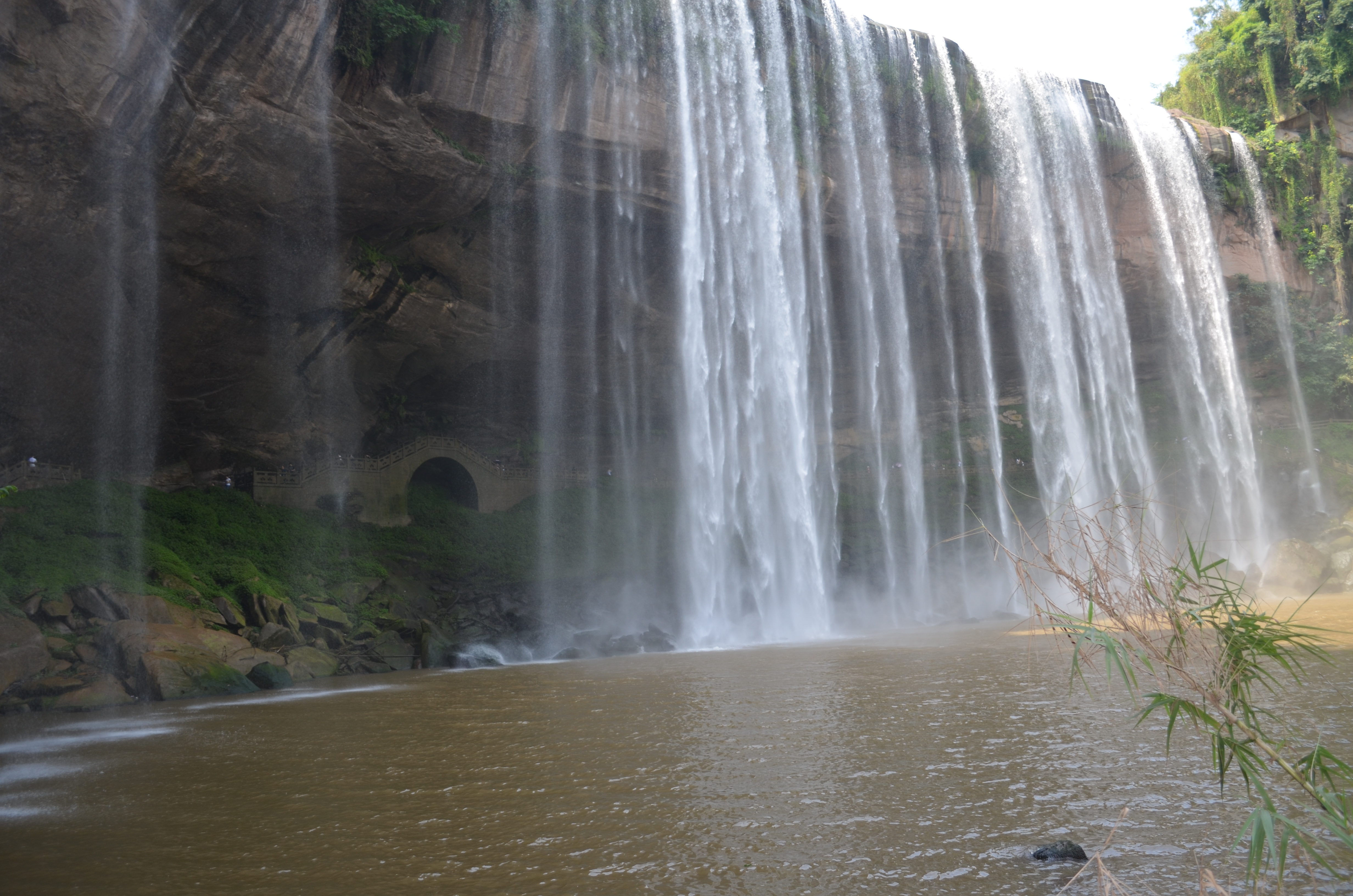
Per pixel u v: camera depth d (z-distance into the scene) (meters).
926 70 32.66
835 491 33.25
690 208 27.48
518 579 29.83
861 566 34.50
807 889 4.05
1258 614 3.36
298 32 19.53
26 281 19.38
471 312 29.45
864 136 31.25
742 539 30.41
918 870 4.24
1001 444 41.34
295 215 22.47
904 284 34.62
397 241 25.86
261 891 4.45
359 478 30.86
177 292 22.77
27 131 17.12
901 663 15.09
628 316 30.66
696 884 4.21
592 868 4.55
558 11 23.66
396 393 32.59
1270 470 41.16
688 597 30.66
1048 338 37.53
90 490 23.23
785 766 6.87
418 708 12.15
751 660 17.52
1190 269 40.47
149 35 17.67
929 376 40.81
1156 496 38.94
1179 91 49.44
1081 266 37.41
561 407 36.28
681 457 32.16
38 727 11.98
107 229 19.69
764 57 29.36
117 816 6.29
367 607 23.48
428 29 21.30
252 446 29.06
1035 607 3.64
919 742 7.56
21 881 4.79
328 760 8.30
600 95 24.89
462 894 4.23
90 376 22.84
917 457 37.34
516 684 15.09
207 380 26.25
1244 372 43.16
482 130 23.44
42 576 17.59
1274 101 45.12
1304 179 44.19
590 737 8.81
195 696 15.27
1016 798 5.54
